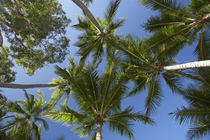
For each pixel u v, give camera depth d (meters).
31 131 10.11
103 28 9.88
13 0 7.18
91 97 8.65
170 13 7.59
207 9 6.96
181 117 6.59
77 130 8.65
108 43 9.52
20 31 7.39
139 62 7.82
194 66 6.11
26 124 10.27
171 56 7.59
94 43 10.11
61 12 8.46
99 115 8.60
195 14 7.49
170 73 8.02
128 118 8.55
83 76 8.21
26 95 10.96
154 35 7.16
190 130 6.73
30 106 11.02
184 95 7.20
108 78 8.46
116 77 8.42
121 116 8.70
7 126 9.23
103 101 8.59
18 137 7.84
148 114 7.98
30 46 8.95
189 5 7.40
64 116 8.23
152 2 7.58
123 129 8.69
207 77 7.03
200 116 6.61
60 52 9.14
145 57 7.59
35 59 9.12
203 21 7.34
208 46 8.02
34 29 7.51
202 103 6.93
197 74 7.21
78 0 6.13
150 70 7.94
